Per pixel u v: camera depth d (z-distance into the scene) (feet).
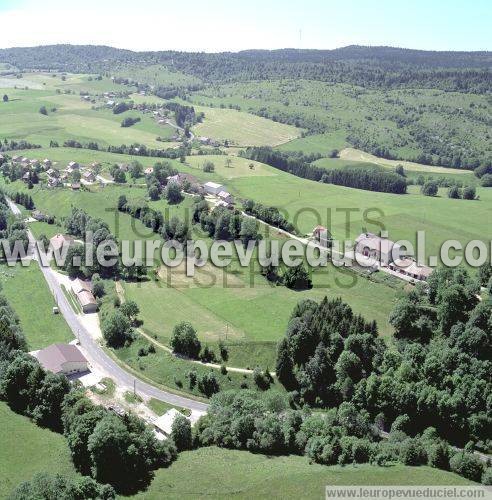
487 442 529.86
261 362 638.53
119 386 620.90
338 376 595.06
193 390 615.98
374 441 524.93
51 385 531.91
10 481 439.22
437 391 552.41
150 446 483.92
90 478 424.87
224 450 506.07
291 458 487.20
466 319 650.02
